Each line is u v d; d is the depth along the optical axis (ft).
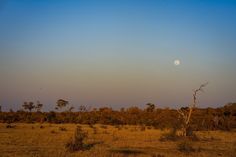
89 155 79.41
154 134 156.25
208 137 147.13
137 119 278.05
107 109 334.85
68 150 88.84
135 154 84.58
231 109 288.30
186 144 99.45
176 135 133.08
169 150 96.17
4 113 298.35
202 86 144.05
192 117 246.47
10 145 100.48
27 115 294.66
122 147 101.19
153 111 322.14
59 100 320.29
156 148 100.73
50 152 84.43
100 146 101.60
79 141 93.66
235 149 100.17
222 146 110.11
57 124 254.27
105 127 210.79
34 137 127.03
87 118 285.64
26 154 81.20
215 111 295.28
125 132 169.89
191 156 84.12
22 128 186.50
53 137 127.44
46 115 291.79
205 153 90.43
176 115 261.44
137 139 128.57
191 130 140.67
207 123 219.00
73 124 260.83
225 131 201.36
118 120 277.23
